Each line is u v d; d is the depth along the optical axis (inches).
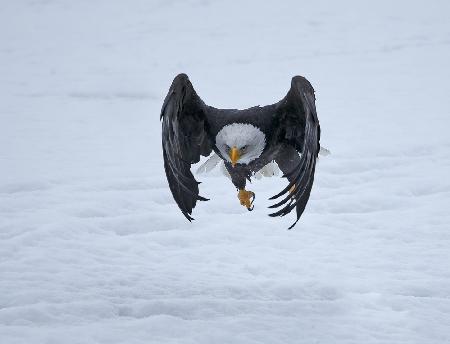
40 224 524.1
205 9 1667.1
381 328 365.7
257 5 1669.5
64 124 867.4
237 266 463.5
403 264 462.6
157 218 542.9
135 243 496.7
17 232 510.3
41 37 1493.6
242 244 500.7
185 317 372.8
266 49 1325.0
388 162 676.7
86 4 1763.0
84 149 753.0
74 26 1581.0
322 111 886.4
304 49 1306.6
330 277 440.5
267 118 386.9
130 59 1296.8
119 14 1667.1
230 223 536.1
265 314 376.2
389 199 584.1
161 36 1469.0
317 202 577.3
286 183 624.4
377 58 1204.5
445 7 1560.0
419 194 606.2
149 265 461.1
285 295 407.2
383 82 1037.2
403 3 1606.8
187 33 1483.8
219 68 1200.8
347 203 577.0
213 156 433.4
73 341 333.7
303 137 389.4
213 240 507.5
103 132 832.3
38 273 430.6
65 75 1175.6
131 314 374.9
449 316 381.4
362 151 709.3
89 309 371.9
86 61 1286.9
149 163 699.4
